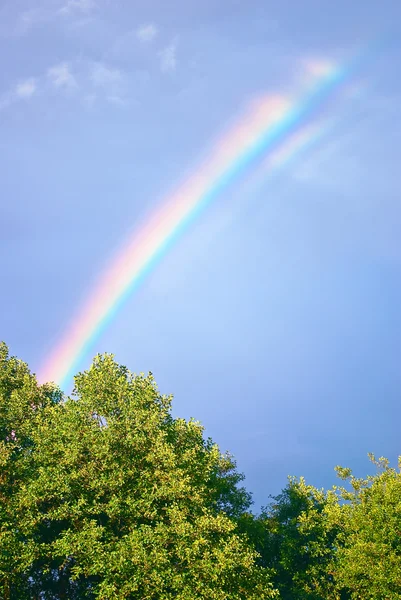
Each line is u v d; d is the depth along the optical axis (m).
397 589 37.09
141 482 31.58
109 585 27.23
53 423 34.88
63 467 31.66
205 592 27.75
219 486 44.00
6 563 27.97
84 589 34.34
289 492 52.03
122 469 31.67
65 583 33.75
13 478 33.44
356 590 40.12
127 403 35.34
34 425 37.38
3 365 43.03
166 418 37.72
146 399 35.50
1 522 29.70
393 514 39.25
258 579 31.34
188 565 28.52
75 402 34.72
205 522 29.80
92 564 28.94
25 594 31.41
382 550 37.50
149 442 33.44
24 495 30.86
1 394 38.88
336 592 44.47
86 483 31.61
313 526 46.75
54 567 33.91
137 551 27.52
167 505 31.95
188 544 29.25
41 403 41.09
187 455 33.72
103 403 34.81
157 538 28.52
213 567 28.34
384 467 45.22
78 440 32.38
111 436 31.80
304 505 50.69
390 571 36.88
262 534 47.16
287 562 46.72
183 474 32.25
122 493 31.36
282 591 46.94
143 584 27.55
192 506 31.53
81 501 30.08
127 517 31.28
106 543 28.94
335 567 44.19
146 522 31.81
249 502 47.62
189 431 36.34
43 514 30.84
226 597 28.89
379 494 40.34
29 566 30.31
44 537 33.31
